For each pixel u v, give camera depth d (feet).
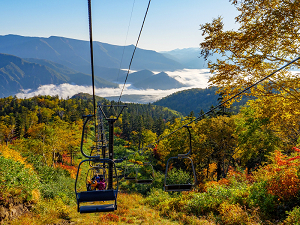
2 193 40.68
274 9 35.76
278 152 51.83
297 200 37.09
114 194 25.03
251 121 86.28
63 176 101.76
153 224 45.57
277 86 41.47
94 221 46.70
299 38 35.83
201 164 141.08
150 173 170.50
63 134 172.76
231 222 38.75
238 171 76.02
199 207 51.65
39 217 44.32
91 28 13.74
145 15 18.97
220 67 43.98
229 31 41.34
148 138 284.41
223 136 112.57
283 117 46.19
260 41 38.50
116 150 320.50
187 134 136.36
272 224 34.50
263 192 43.47
